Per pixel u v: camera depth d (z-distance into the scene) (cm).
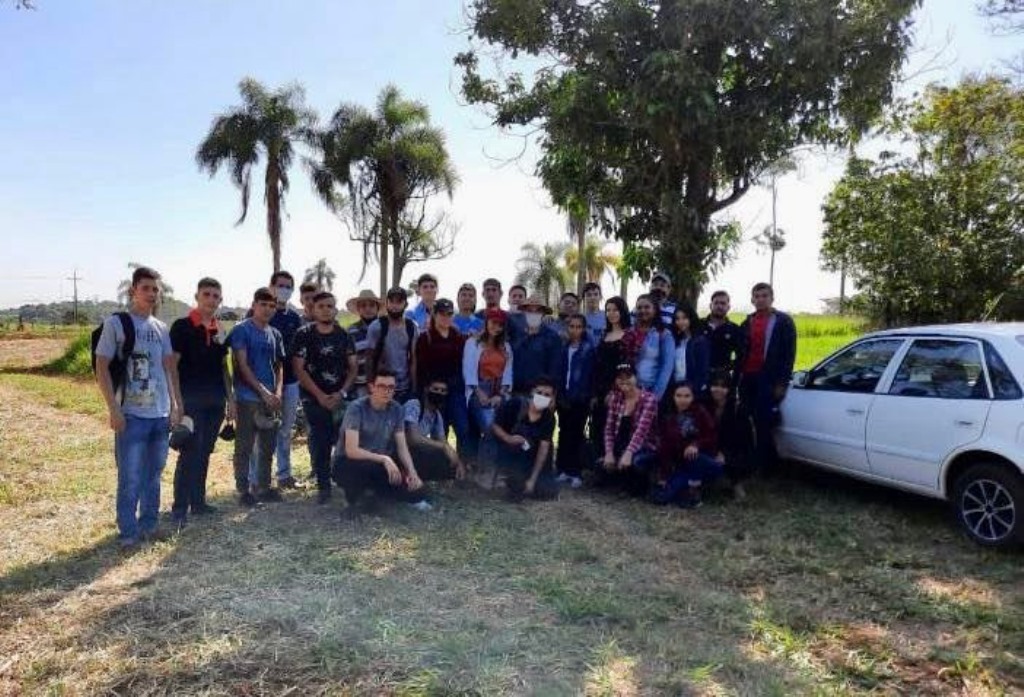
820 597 485
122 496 556
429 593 475
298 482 761
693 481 680
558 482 747
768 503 699
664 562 545
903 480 630
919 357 637
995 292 1914
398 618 436
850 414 674
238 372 662
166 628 423
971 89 1920
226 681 367
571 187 948
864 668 388
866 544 585
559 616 446
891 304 2077
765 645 415
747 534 607
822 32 783
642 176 899
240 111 2841
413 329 748
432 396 728
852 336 2642
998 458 562
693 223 877
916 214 1962
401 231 2891
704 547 579
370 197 2903
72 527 615
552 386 691
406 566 523
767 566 538
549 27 891
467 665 382
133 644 404
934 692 370
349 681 368
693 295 899
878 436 646
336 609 448
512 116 1010
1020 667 390
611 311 756
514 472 694
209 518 634
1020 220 1889
